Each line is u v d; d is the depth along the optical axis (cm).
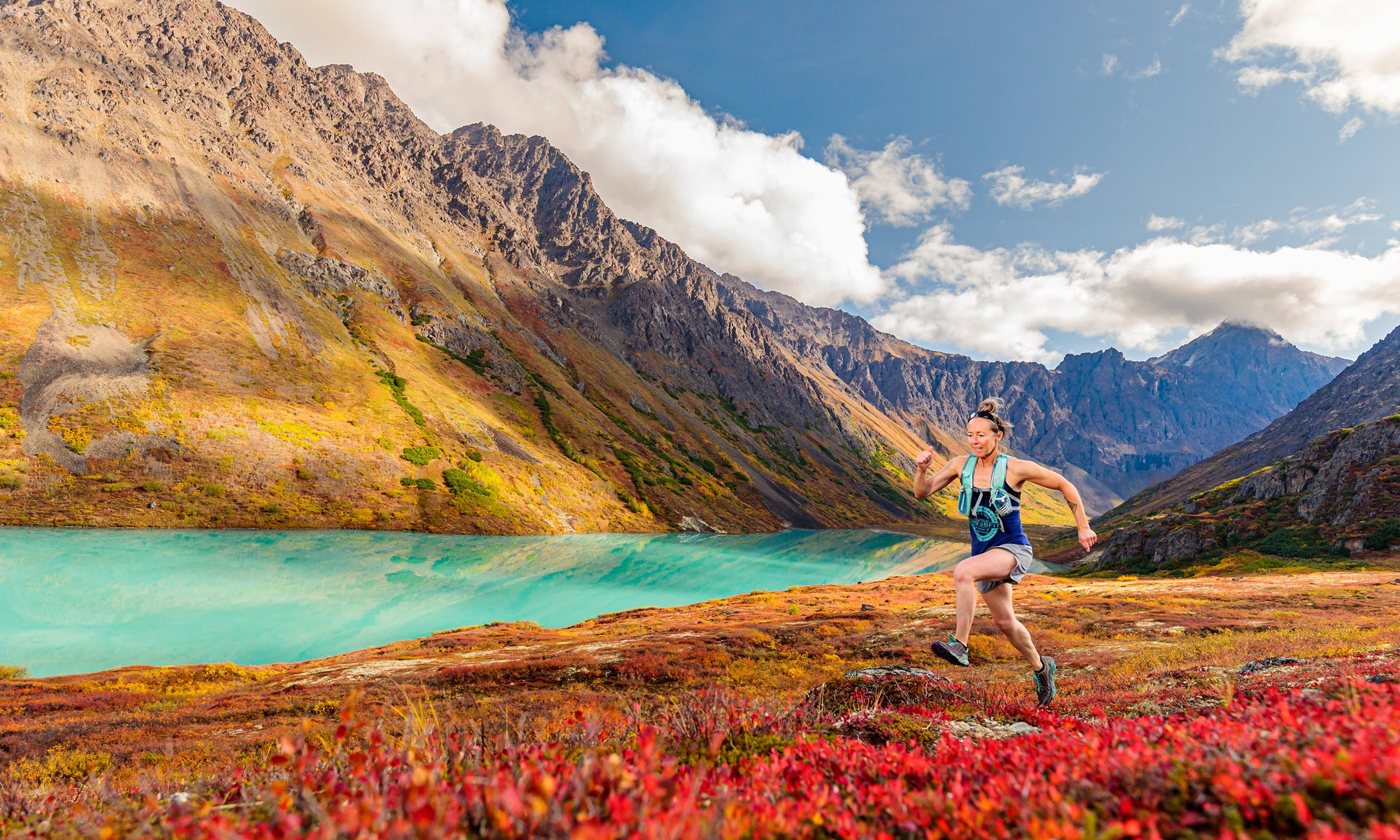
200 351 9106
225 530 6612
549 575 7019
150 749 1280
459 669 2325
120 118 13612
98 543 5581
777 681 2147
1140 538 8781
